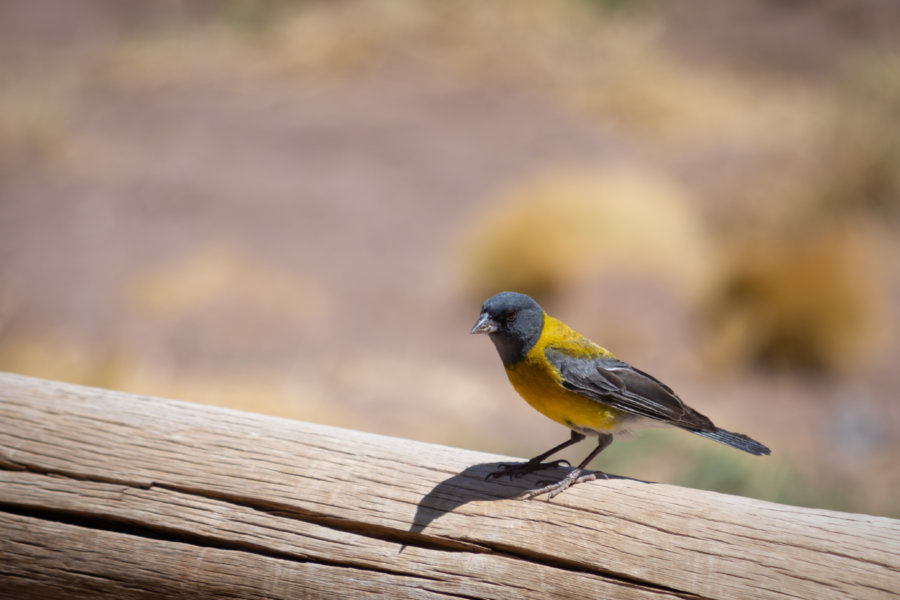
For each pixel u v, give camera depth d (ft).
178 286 55.47
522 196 60.03
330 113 89.45
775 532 12.50
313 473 13.98
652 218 56.44
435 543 13.28
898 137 73.36
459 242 61.87
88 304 53.47
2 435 14.83
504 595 12.81
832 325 49.67
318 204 71.46
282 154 80.79
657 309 53.52
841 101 84.38
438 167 78.43
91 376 41.93
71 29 114.83
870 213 69.92
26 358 42.93
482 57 100.48
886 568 11.91
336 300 56.49
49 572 13.89
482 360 49.83
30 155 79.36
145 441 14.57
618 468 36.09
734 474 34.88
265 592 13.37
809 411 44.83
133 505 14.01
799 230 54.80
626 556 12.71
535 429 40.78
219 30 111.24
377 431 39.55
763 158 78.38
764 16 113.50
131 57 103.91
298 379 45.01
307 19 108.27
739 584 12.20
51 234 64.69
